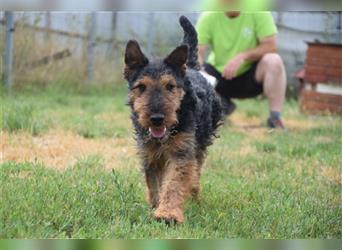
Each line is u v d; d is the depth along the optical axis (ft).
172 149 18.10
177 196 17.63
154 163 18.74
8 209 16.33
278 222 17.48
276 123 36.96
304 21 58.34
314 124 40.16
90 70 52.26
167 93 17.97
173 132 18.01
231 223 17.30
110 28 57.62
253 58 36.32
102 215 17.37
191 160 18.16
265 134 34.53
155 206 18.70
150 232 16.08
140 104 17.97
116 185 19.61
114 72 54.44
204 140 20.51
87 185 19.90
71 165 24.09
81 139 29.91
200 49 36.58
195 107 18.78
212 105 21.26
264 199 20.18
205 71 36.40
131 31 58.13
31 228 15.28
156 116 17.51
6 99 38.83
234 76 35.76
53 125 31.81
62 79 49.75
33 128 29.89
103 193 19.07
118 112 39.86
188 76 19.83
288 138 33.09
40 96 44.06
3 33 45.09
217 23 36.58
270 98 36.91
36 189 18.75
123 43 56.24
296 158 28.22
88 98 46.75
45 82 48.16
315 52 45.01
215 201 19.89
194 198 19.93
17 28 45.98
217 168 25.73
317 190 22.03
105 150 27.96
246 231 16.66
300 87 48.44
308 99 45.37
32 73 47.26
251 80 37.22
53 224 16.02
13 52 45.57
